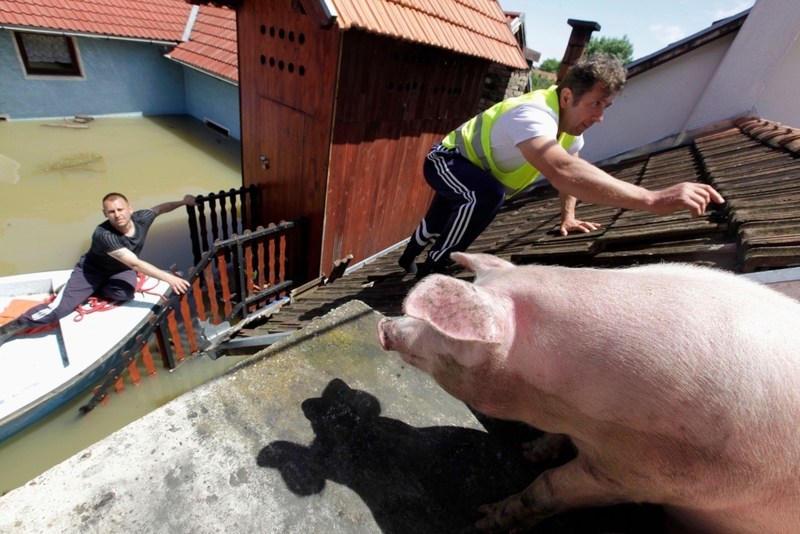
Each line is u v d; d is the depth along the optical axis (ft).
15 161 30.25
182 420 5.66
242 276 17.98
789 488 3.09
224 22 38.60
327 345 7.11
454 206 10.14
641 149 16.89
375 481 5.33
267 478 5.16
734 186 7.95
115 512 4.60
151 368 16.44
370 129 17.30
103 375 15.48
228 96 37.78
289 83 16.75
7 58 32.65
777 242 5.20
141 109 40.45
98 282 15.98
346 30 13.67
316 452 5.54
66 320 15.52
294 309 15.94
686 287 3.53
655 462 3.41
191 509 4.75
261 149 19.83
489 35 20.20
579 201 12.39
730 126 14.85
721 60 15.28
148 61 39.09
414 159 20.54
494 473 5.61
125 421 15.62
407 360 4.97
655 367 3.22
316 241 18.84
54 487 4.74
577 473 4.17
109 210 14.47
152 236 25.95
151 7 38.65
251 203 21.49
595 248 7.88
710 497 3.41
